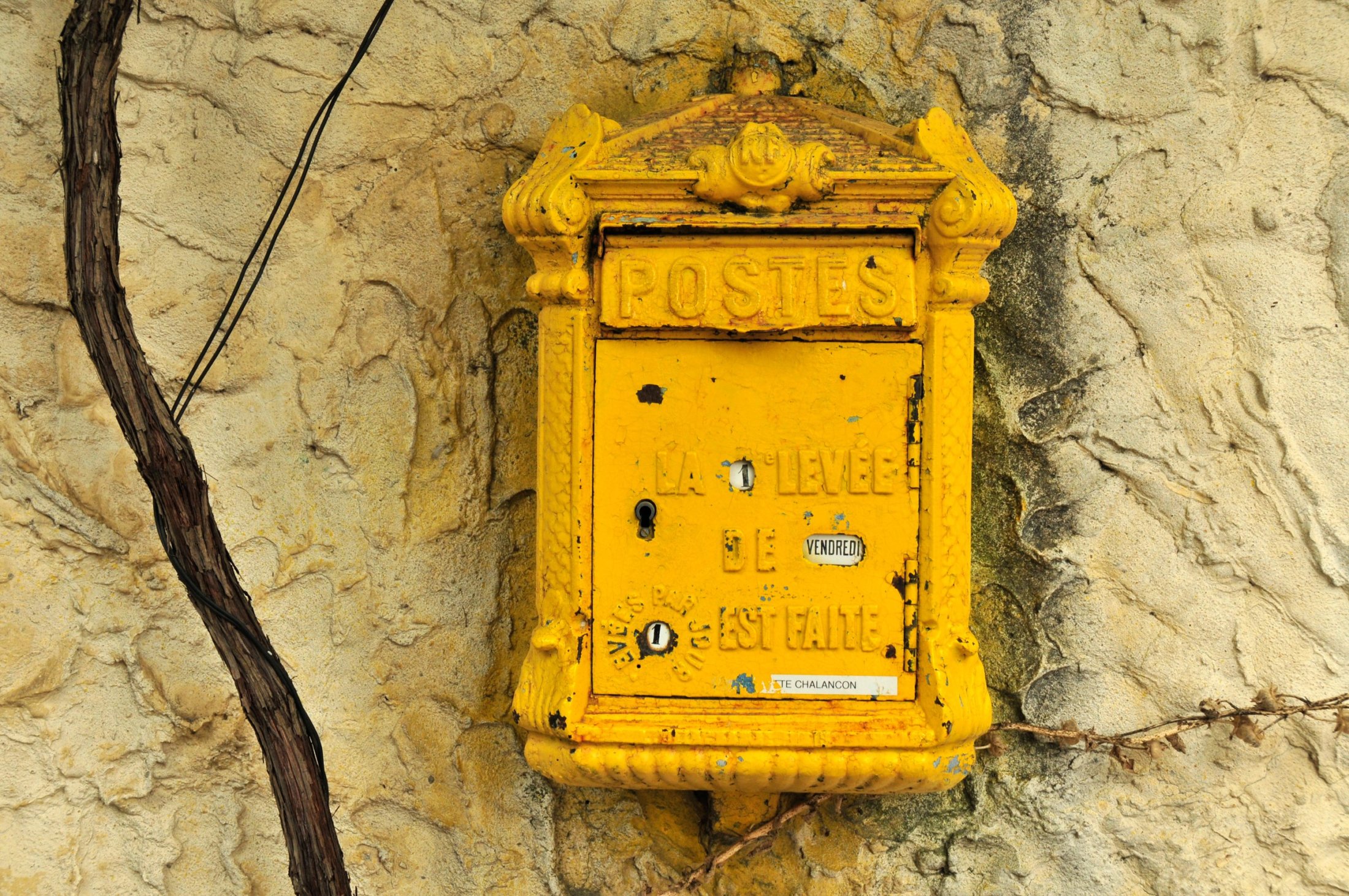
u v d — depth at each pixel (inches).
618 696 57.6
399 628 69.3
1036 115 67.4
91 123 57.2
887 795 69.2
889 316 54.8
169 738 68.5
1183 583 67.2
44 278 66.3
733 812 67.1
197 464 59.3
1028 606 68.2
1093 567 67.9
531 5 68.5
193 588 58.6
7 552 66.4
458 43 68.4
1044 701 68.2
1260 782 67.0
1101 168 67.1
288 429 68.7
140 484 67.5
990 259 67.5
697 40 68.7
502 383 69.2
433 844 69.7
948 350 56.3
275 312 68.4
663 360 56.9
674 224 54.9
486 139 68.7
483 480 69.4
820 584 57.1
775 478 57.0
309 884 60.5
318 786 60.9
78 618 67.6
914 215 55.3
